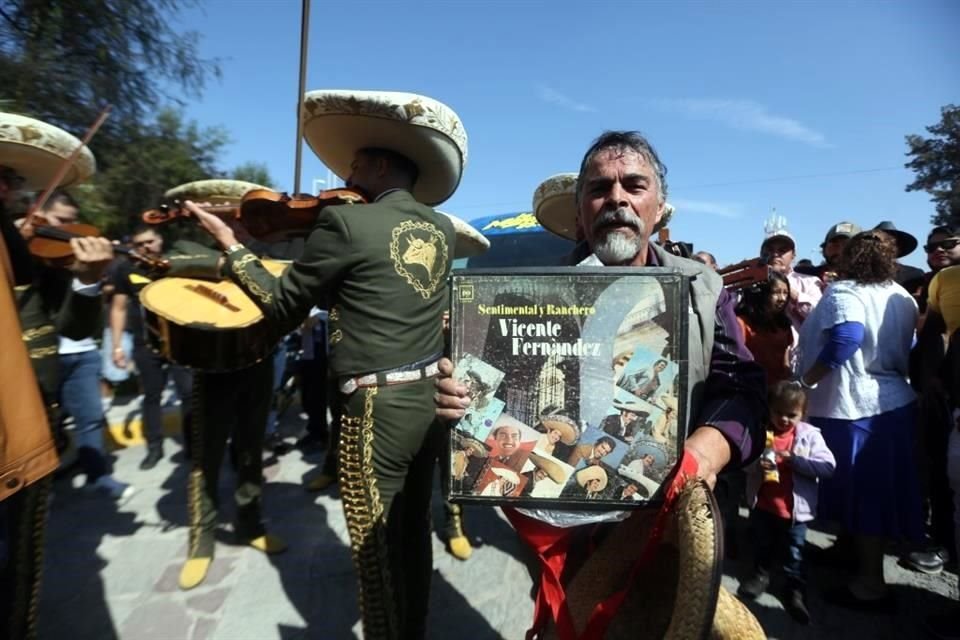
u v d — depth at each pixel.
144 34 8.04
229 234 1.89
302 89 3.40
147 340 2.61
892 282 2.77
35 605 1.92
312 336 5.09
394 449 1.80
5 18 7.14
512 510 1.41
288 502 3.88
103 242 2.01
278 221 2.27
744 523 3.61
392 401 1.79
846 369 2.71
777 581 2.93
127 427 5.32
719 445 1.24
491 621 2.58
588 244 1.64
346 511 1.84
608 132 1.51
